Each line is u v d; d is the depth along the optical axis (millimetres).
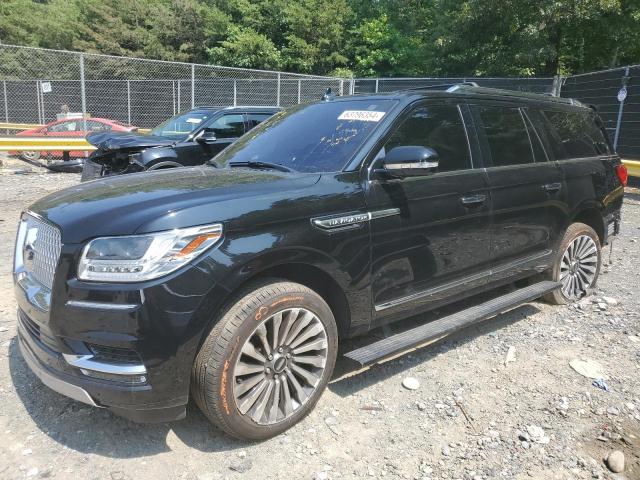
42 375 2730
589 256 5082
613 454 2768
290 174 3285
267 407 2871
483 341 4188
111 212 2643
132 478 2576
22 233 3141
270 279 2879
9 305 4637
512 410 3225
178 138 8875
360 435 2967
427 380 3568
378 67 29047
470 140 3953
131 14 33031
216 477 2607
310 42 29297
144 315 2439
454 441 2930
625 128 12594
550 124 4758
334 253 3023
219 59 29734
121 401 2508
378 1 29469
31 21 36938
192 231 2557
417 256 3482
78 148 13664
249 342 2730
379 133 3449
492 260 4051
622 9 18250
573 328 4449
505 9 18094
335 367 3709
